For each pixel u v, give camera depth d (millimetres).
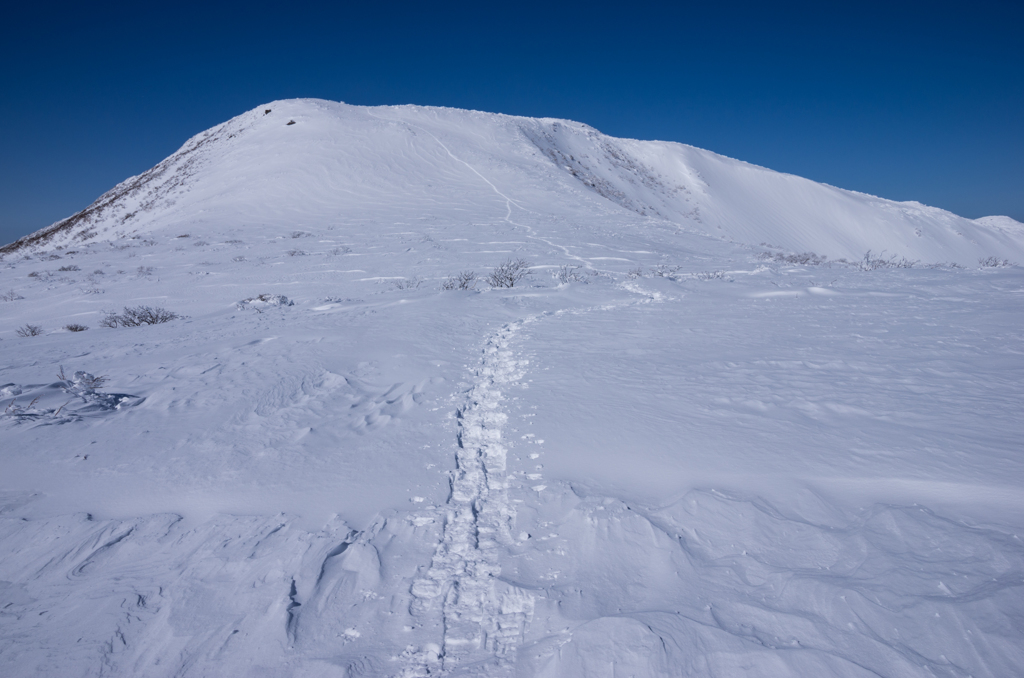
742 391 5219
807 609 2322
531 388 5832
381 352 7594
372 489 3854
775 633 2223
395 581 2873
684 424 4504
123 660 2371
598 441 4332
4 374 7406
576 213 33875
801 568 2623
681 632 2264
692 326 8703
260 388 6215
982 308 8586
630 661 2156
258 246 26125
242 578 2896
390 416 5273
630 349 7316
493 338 8508
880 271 14578
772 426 4320
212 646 2432
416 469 4133
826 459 3664
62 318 15969
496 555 3057
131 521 3541
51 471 4285
